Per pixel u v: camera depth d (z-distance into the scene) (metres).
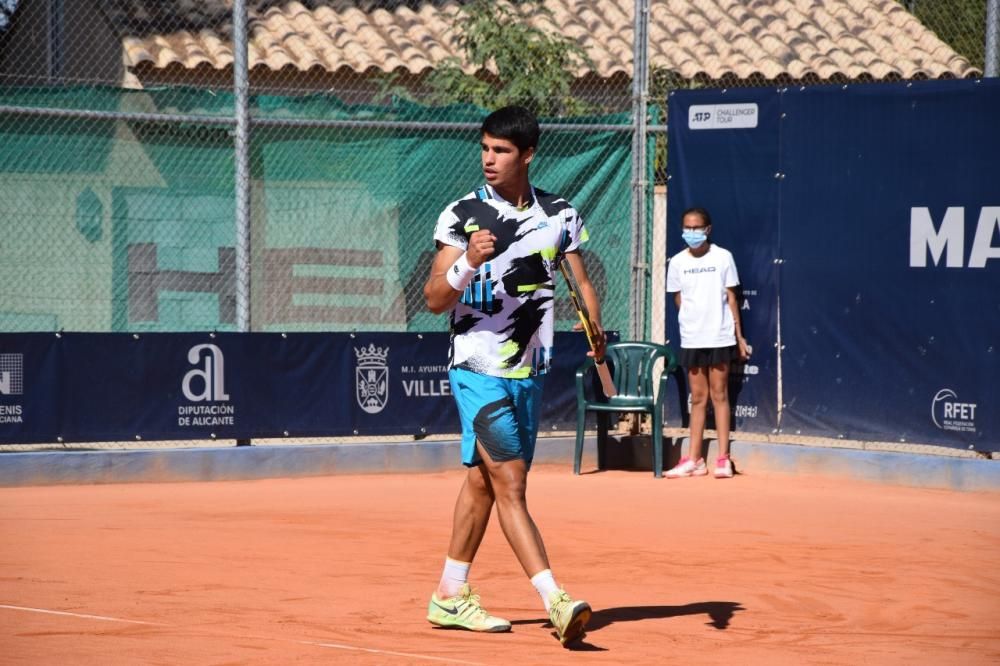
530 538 12.38
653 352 27.11
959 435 24.69
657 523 20.38
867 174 25.73
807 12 45.12
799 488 24.97
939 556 17.73
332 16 39.75
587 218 28.16
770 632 13.21
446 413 27.20
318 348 26.06
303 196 26.11
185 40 36.50
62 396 24.34
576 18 42.25
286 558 16.77
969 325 24.56
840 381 26.08
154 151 25.11
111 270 24.98
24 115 24.27
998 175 24.30
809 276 26.44
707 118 27.55
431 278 12.55
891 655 12.35
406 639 12.48
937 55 42.09
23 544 17.42
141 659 11.41
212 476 25.06
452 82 34.97
